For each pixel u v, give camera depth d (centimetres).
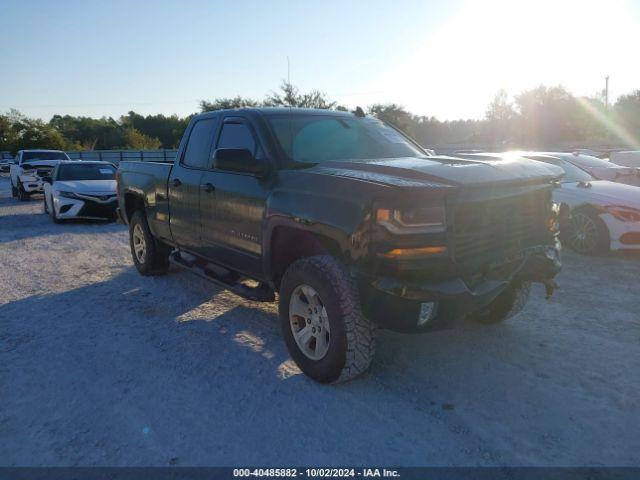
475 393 354
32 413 338
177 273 690
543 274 387
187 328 484
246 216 426
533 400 344
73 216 1170
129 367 403
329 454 289
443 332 459
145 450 296
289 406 340
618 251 793
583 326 473
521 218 373
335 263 348
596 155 1569
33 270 724
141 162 657
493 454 287
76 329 486
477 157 433
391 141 489
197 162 516
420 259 315
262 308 540
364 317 341
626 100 5738
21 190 1873
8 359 420
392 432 309
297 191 373
